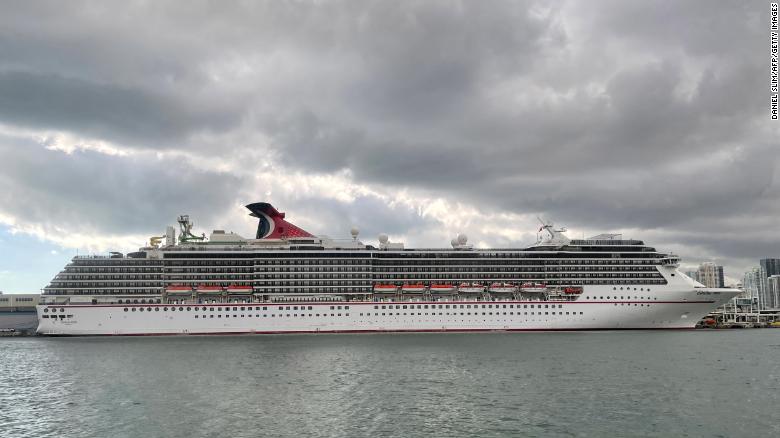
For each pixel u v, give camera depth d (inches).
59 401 3051.2
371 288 6407.5
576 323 6343.5
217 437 2421.3
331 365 4065.0
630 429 2501.2
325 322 6195.9
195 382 3511.3
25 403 3014.3
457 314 6250.0
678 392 3174.2
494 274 6501.0
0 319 7795.3
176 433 2476.6
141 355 4640.8
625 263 6510.8
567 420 2632.9
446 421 2623.0
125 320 6092.5
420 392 3191.4
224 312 6136.8
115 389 3336.6
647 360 4269.2
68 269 6146.7
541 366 3991.1
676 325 6520.7
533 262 6525.6
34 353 4854.8
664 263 6525.6
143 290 6195.9
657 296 6432.1
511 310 6289.4
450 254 6560.0
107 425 2596.0
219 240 6579.7
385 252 6505.9
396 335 6082.7
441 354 4574.3
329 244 6653.5
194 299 6279.5
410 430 2498.8
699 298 6432.1
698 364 4109.3
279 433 2468.0
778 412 2760.8
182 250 6432.1
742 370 3868.1
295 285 6343.5
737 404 2910.9
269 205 6801.2
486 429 2508.6
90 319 6082.7
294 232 6761.8
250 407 2888.8
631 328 6446.9
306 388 3316.9
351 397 3085.6
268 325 6161.4
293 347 5073.8
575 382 3449.8
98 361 4345.5
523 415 2714.1
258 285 6328.7
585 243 6638.8
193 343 5472.4
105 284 6151.6
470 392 3186.5
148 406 2925.7
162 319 6097.4
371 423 2600.9
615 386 3329.2
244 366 4050.2
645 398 3036.4
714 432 2463.1
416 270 6501.0
